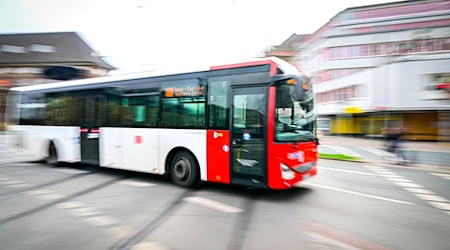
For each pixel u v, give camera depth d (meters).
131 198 5.84
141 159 7.47
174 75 7.05
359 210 5.25
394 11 30.61
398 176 9.12
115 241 3.74
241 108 6.04
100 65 45.75
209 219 4.61
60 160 9.45
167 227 4.25
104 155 8.23
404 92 24.11
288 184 5.59
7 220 4.52
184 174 6.77
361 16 32.50
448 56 24.59
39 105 10.25
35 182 7.40
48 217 4.66
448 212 5.22
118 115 7.98
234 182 6.06
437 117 24.94
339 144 21.80
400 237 4.01
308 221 4.60
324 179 8.28
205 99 6.52
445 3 27.83
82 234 3.97
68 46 47.25
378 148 18.27
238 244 3.68
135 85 7.70
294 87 6.09
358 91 28.91
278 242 3.77
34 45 46.19
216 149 6.29
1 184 7.15
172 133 6.93
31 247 3.55
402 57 26.11
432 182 8.19
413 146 20.77
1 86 38.84
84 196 5.98
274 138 5.61
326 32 35.47
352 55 33.00
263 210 5.13
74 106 9.13
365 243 3.79
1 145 19.03
